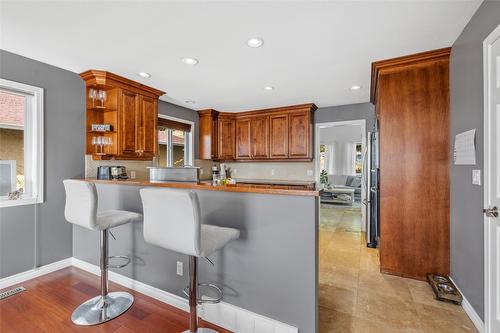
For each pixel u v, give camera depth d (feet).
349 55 7.84
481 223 5.56
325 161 28.96
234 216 5.79
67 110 9.01
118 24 6.08
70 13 5.62
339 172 28.22
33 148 8.22
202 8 5.46
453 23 6.08
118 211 7.11
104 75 9.14
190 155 15.81
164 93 11.84
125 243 7.63
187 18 5.84
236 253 5.74
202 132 16.28
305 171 15.78
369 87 11.18
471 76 5.98
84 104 9.55
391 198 8.41
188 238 4.40
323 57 8.00
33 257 8.17
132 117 10.28
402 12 5.61
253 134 16.31
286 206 5.18
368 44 7.11
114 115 9.73
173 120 14.42
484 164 5.36
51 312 6.28
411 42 7.00
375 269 8.91
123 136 9.87
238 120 16.88
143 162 12.18
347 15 5.72
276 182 15.74
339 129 28.12
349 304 6.70
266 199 5.41
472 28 5.84
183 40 6.90
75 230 9.11
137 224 7.37
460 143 6.65
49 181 8.52
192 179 8.87
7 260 7.61
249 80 10.22
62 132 8.86
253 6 5.39
